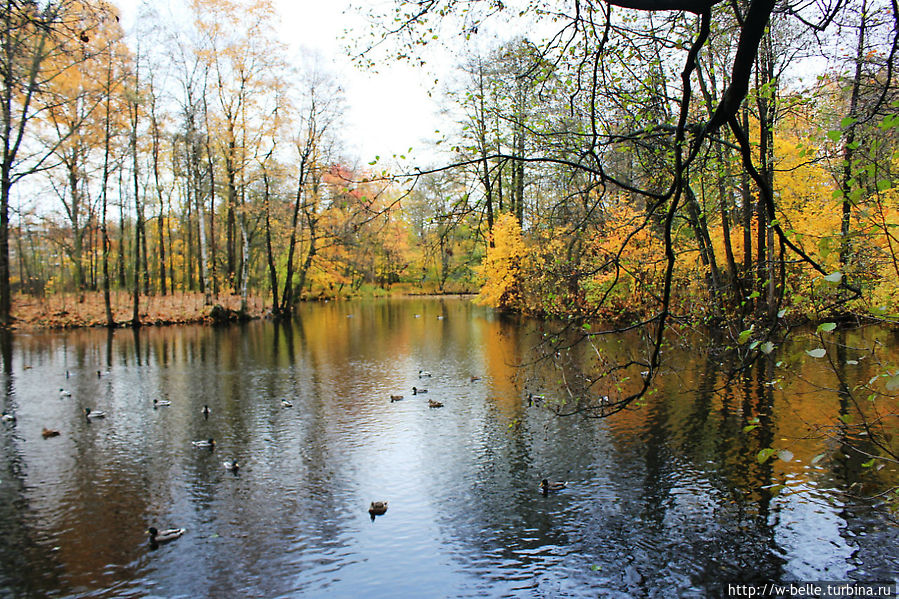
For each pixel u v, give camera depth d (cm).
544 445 980
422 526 718
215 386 1503
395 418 1170
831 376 1238
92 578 611
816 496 749
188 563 639
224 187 3378
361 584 599
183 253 4453
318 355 2003
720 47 957
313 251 3809
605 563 629
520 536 689
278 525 726
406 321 3222
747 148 294
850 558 618
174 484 852
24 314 2795
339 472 892
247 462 938
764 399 1142
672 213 324
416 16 427
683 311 998
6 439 1062
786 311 418
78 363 1862
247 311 3338
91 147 2719
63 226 3269
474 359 1844
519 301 3094
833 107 750
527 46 526
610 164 642
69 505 784
